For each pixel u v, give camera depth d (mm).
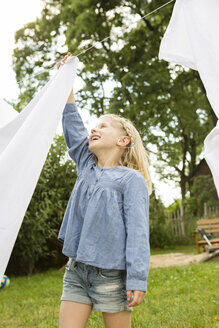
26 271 9102
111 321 2100
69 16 15508
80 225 2205
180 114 17109
